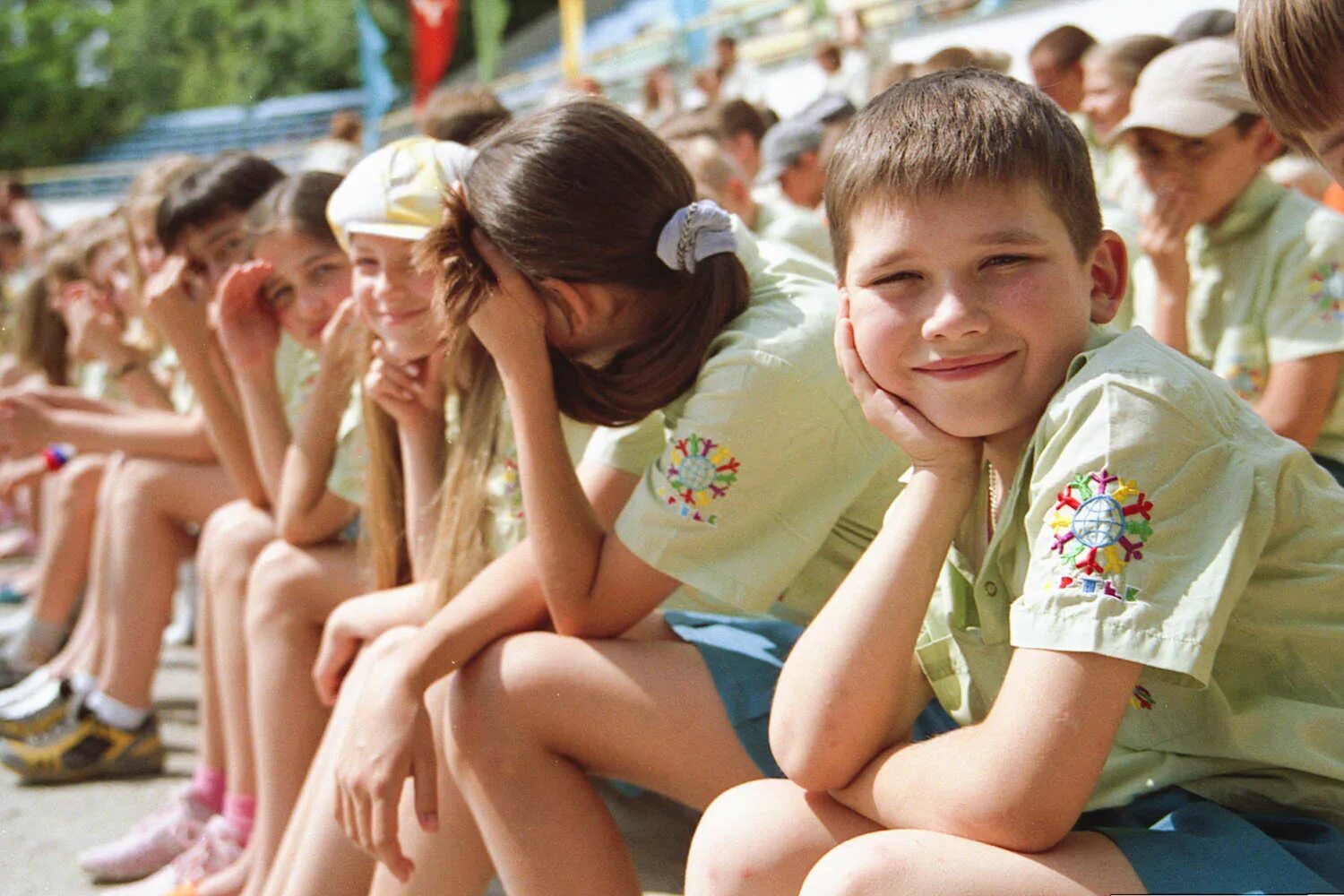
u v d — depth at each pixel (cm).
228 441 383
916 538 189
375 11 2845
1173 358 179
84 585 554
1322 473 189
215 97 3094
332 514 328
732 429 234
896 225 181
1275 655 188
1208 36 431
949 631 209
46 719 434
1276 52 181
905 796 180
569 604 241
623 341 249
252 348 362
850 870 169
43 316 628
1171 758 195
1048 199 179
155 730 447
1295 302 321
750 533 238
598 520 253
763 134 639
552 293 241
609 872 229
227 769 373
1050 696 168
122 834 391
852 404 240
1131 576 169
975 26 909
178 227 396
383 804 232
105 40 3150
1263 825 188
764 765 224
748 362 235
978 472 190
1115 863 172
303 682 322
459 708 234
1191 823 185
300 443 328
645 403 249
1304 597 184
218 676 362
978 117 179
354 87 2950
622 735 229
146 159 2944
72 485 535
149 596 441
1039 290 179
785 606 276
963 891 167
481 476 280
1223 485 175
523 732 230
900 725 197
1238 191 331
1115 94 449
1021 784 168
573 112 244
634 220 241
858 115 194
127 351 513
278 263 356
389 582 312
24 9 3142
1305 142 189
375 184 286
